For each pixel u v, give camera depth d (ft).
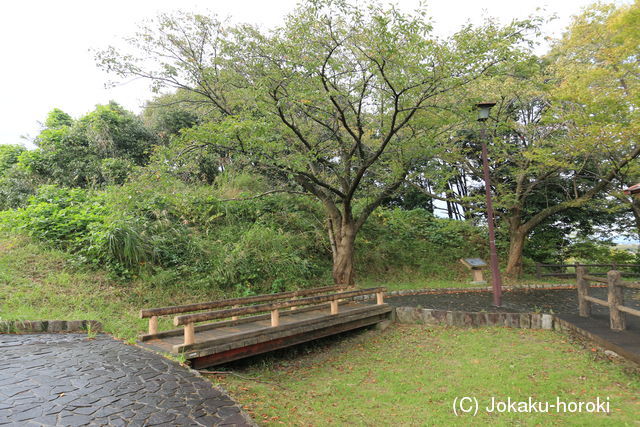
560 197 51.03
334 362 23.02
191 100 39.83
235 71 35.47
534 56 29.53
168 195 33.37
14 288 24.30
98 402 12.68
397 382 19.13
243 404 14.97
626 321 23.94
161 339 20.85
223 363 20.26
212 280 32.35
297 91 30.71
